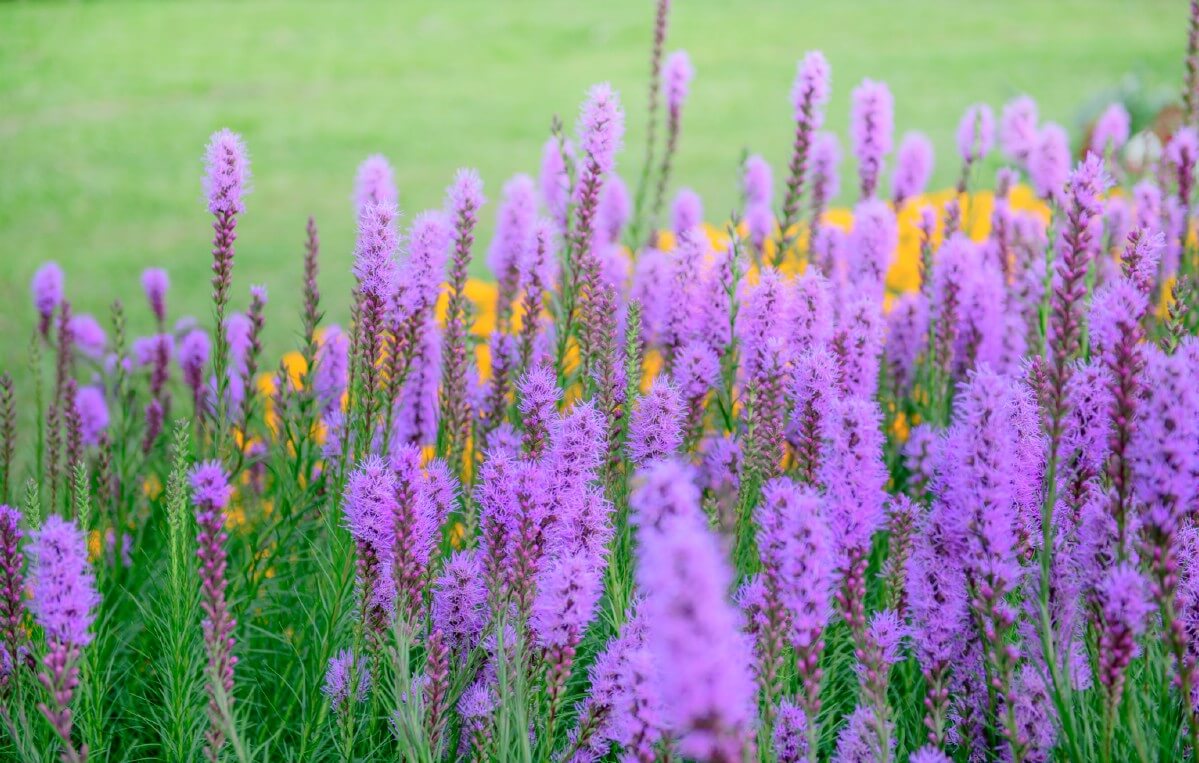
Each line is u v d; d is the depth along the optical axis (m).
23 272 14.47
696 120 22.09
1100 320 3.12
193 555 3.86
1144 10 32.00
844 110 22.09
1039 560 3.18
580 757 3.16
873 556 4.36
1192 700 3.04
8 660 3.42
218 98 26.02
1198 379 3.03
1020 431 3.13
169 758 3.61
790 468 4.27
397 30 33.62
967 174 6.40
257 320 4.87
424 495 3.28
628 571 3.68
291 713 4.15
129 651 4.39
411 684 3.23
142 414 6.16
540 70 28.00
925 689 3.50
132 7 37.22
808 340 4.02
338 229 16.33
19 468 6.28
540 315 4.91
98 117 24.34
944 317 5.12
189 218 17.17
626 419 3.72
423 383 5.05
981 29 30.41
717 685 1.71
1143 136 7.27
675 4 35.91
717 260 4.52
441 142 21.28
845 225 9.44
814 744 2.66
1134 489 2.82
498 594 3.16
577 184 5.17
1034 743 2.97
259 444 5.66
